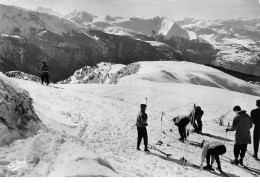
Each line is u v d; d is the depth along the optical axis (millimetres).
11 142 7715
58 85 37781
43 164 6883
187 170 9898
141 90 32812
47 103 16875
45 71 27297
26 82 24672
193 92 38469
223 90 40469
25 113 9039
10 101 8695
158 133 14742
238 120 11602
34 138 7902
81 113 16266
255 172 11000
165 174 9000
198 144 13664
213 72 111812
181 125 13734
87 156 7117
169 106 26594
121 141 12688
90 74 173875
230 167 11312
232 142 15086
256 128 12758
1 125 7805
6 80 9625
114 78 111250
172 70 100750
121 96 30359
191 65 120000
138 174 8109
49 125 10906
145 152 11703
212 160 10477
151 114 19094
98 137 12461
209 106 27141
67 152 7414
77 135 11641
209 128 18375
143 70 102625
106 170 6770
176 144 13352
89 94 24391
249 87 105938
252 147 15281
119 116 17156
